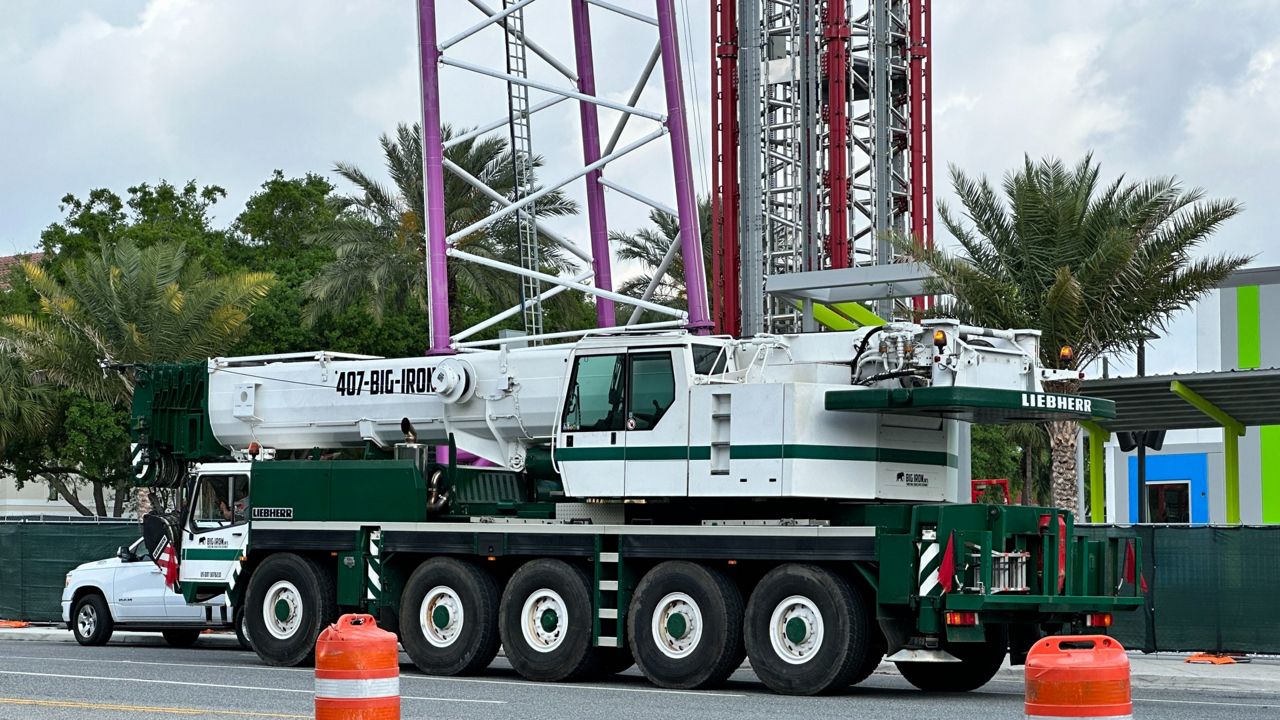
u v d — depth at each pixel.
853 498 16.55
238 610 20.31
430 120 29.61
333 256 57.44
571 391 17.83
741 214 41.06
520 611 17.77
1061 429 26.58
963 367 16.56
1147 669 19.83
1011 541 16.20
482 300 46.41
